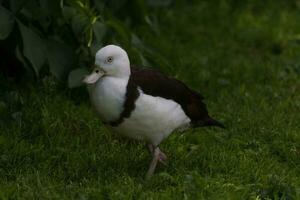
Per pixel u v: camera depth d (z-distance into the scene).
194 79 13.74
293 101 12.98
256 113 12.39
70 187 9.44
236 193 9.29
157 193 9.32
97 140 11.17
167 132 9.81
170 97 9.62
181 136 11.38
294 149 11.16
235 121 12.04
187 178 9.48
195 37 16.16
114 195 9.11
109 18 12.29
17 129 11.00
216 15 17.48
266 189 9.64
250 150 11.03
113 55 9.27
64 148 10.73
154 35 15.66
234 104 12.75
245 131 11.80
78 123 11.52
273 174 10.10
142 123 9.43
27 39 11.17
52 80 12.17
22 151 10.44
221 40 16.17
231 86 13.62
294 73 14.42
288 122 12.20
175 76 13.41
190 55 14.99
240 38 16.30
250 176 10.18
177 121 9.82
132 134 9.65
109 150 10.85
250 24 17.05
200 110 10.29
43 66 11.80
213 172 10.27
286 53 15.67
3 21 11.01
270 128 11.82
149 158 10.66
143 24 15.30
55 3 11.47
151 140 9.79
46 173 9.91
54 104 11.83
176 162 10.52
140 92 9.30
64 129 11.27
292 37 16.45
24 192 9.30
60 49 11.63
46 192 9.24
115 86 9.27
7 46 11.96
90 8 12.70
